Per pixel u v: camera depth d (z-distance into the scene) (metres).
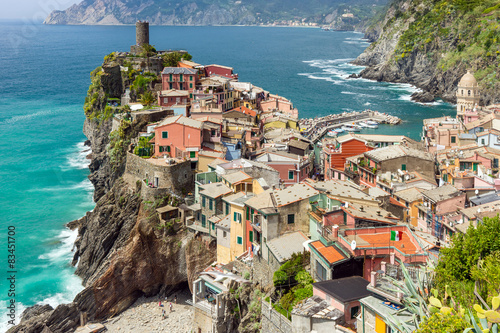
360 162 142.12
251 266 94.62
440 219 104.75
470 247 56.81
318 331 61.41
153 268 123.75
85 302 117.88
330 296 62.69
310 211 90.25
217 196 114.81
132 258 123.12
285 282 78.38
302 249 85.50
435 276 57.69
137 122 157.12
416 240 72.94
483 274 51.38
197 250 118.31
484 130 168.12
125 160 153.62
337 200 90.50
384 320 52.25
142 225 124.50
